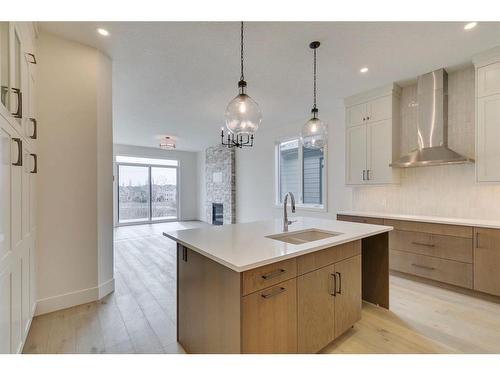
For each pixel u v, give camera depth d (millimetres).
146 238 5918
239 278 1330
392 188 3871
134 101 4070
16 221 1601
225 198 7562
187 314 1842
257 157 6535
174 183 9117
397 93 3656
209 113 4695
